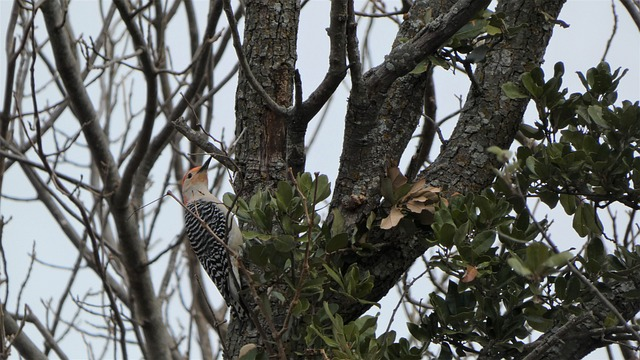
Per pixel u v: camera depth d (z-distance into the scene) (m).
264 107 10.15
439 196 9.39
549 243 6.93
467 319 9.16
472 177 9.73
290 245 8.63
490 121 9.89
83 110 13.91
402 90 10.12
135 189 14.93
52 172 12.73
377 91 8.95
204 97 14.24
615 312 6.80
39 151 12.68
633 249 9.48
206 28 14.02
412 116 10.11
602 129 9.17
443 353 9.33
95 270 14.97
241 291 9.02
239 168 9.39
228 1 8.36
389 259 9.54
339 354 8.33
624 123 8.84
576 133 9.12
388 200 9.38
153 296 14.80
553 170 9.03
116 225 14.40
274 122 10.10
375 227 9.43
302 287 8.50
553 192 9.19
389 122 9.96
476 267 8.59
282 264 8.81
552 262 6.82
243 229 10.17
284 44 10.36
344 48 8.59
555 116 9.43
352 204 9.37
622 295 9.07
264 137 10.09
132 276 14.60
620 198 9.06
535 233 8.85
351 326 8.48
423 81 10.21
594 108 9.05
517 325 9.04
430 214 9.34
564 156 8.91
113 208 14.25
